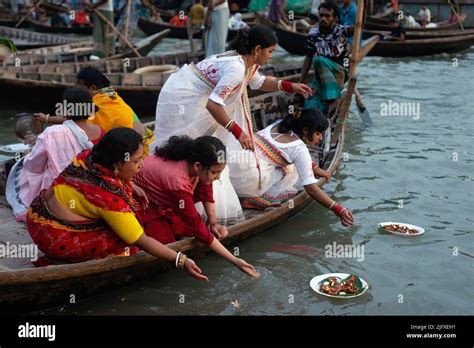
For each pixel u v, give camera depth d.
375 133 7.62
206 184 3.85
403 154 6.74
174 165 3.70
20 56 10.32
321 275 4.03
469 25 20.38
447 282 4.01
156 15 19.98
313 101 7.11
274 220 4.61
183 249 3.78
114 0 20.42
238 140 4.02
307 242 4.59
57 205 3.36
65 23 20.36
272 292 3.87
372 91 10.31
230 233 4.11
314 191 4.32
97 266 3.38
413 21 18.59
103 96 4.40
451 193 5.60
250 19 18.78
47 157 4.05
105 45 11.34
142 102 8.45
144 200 3.71
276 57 15.26
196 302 3.74
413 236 4.68
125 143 3.24
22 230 4.10
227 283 3.96
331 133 6.66
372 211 5.19
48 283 3.29
